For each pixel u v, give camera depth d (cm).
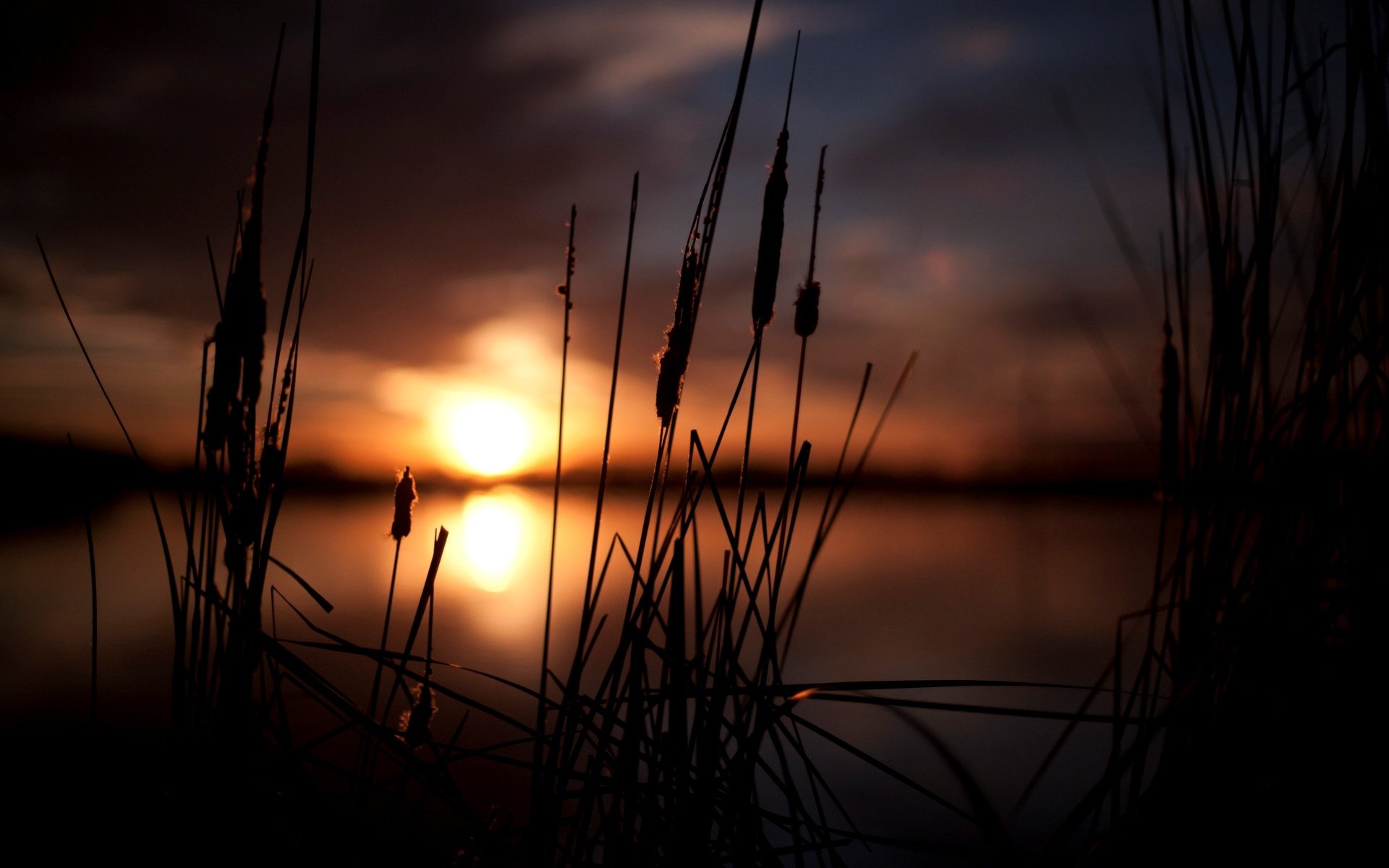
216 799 124
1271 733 125
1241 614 129
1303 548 127
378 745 131
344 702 131
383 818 131
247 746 124
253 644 124
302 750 129
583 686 400
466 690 369
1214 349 131
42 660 498
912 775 359
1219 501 130
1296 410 129
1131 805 125
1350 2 125
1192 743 125
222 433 122
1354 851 121
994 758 382
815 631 707
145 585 766
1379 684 122
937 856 265
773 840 276
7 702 373
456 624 615
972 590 898
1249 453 130
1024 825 296
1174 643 132
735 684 137
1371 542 124
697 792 130
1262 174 129
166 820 125
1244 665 127
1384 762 121
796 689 125
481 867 131
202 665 127
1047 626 705
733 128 126
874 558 1223
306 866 128
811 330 136
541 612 681
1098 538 1507
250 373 121
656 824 131
